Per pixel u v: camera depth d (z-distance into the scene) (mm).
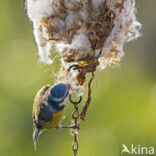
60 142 12656
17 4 16047
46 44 7098
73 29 6676
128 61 16547
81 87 7156
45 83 13914
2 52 15312
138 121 13430
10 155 12695
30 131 12984
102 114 13586
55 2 6703
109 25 6672
